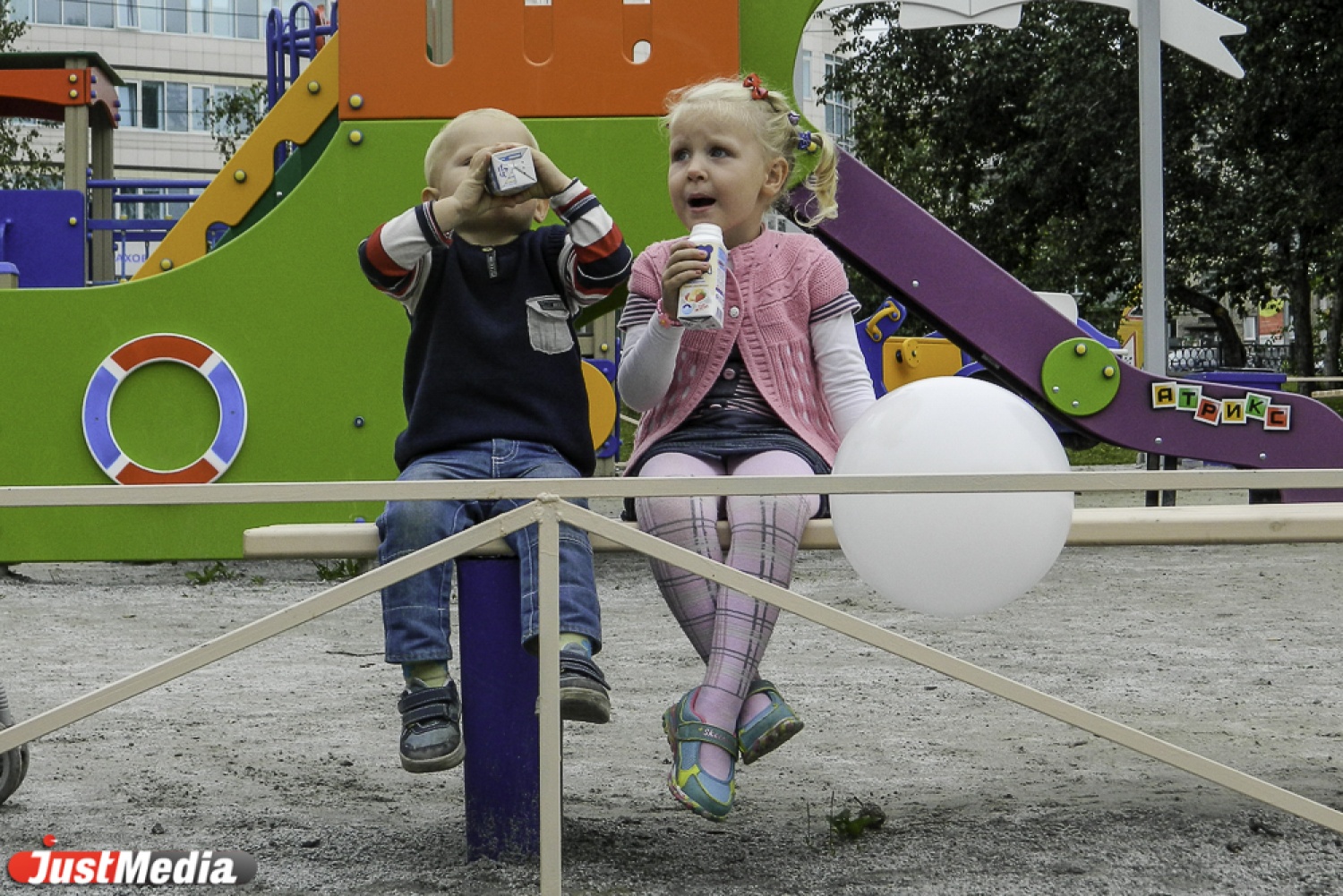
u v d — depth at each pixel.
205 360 5.23
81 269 6.46
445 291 2.45
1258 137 19.80
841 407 2.62
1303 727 3.36
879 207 4.32
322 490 1.74
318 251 5.20
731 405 2.56
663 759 3.05
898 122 22.81
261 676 4.06
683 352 2.58
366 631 4.86
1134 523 2.18
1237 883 2.17
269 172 5.53
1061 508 2.14
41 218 6.44
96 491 1.72
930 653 1.85
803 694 3.80
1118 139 20.11
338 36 5.39
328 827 2.53
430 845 2.40
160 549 5.29
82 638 4.59
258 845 2.41
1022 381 4.49
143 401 5.27
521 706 2.24
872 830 2.47
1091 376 4.49
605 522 1.80
